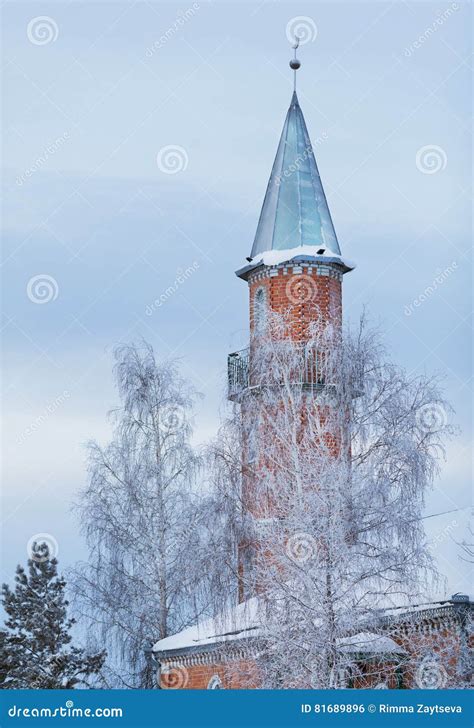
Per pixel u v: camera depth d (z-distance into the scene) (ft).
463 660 110.11
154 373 151.33
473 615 114.32
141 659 143.13
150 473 148.25
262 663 103.91
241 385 126.52
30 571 168.35
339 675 102.17
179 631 144.46
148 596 145.38
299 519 106.93
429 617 114.93
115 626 144.36
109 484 148.56
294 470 114.62
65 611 161.48
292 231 148.36
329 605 103.19
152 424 150.41
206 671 129.70
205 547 115.96
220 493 117.70
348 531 106.73
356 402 116.67
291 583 105.19
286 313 145.38
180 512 142.61
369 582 105.60
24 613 162.71
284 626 103.09
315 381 122.83
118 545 145.89
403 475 111.86
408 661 104.73
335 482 107.76
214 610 114.32
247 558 115.03
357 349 118.62
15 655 157.38
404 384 116.47
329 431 117.50
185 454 148.77
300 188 150.61
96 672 148.46
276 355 123.24
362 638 106.32
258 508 116.26
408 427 114.32
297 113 153.79
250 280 152.15
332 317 147.74
